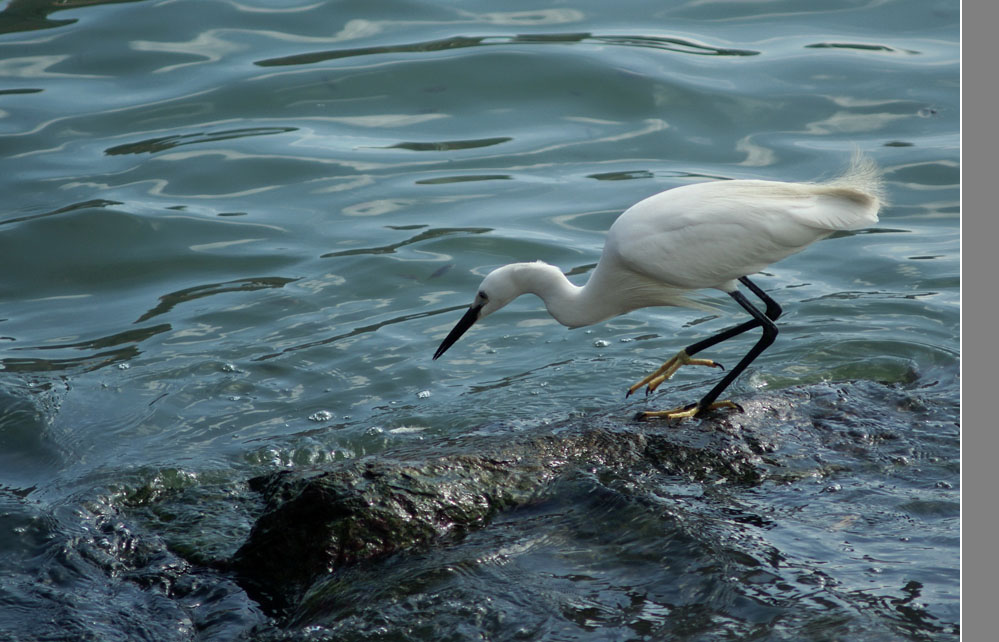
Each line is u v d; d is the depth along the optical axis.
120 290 13.73
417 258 14.24
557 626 6.65
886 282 13.34
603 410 10.40
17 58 19.61
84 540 8.43
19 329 12.86
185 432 10.57
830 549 7.31
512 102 18.19
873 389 10.16
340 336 12.54
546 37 20.03
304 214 15.40
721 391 9.77
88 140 17.16
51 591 7.78
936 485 8.33
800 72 18.66
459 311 13.15
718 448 8.92
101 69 19.30
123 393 11.33
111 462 9.98
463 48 19.64
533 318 13.17
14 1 22.02
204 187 16.05
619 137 17.12
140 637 7.15
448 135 17.45
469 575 7.28
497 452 8.64
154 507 9.07
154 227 14.97
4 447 10.43
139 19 21.05
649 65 18.91
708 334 12.52
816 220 9.68
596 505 8.06
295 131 17.55
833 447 9.07
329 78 18.86
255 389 11.42
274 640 6.80
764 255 9.86
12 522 8.71
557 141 17.14
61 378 11.66
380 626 6.78
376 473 8.10
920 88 17.95
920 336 11.84
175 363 11.96
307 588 7.50
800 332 12.23
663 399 10.48
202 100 18.30
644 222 10.03
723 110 17.64
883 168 15.79
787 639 6.22
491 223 15.05
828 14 21.00
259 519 8.05
